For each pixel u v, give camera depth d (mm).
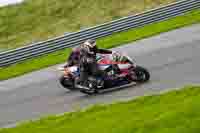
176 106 24906
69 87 37250
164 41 47750
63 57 50656
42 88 40188
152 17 56375
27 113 34406
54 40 53875
